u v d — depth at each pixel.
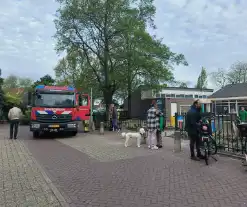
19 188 5.27
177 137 9.41
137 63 22.58
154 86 26.25
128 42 22.81
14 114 13.55
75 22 22.03
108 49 22.61
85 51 23.09
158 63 24.33
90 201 4.57
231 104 30.25
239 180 5.68
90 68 24.25
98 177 6.13
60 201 4.53
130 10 22.22
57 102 14.16
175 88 36.38
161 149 10.08
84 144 11.77
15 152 9.52
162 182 5.65
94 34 22.58
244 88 30.45
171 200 4.56
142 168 6.96
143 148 10.41
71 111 14.36
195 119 7.91
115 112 19.27
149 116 10.38
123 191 5.09
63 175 6.34
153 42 24.06
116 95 31.98
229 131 10.22
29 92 14.41
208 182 5.59
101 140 13.27
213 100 31.94
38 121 13.83
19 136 15.31
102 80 24.22
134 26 22.12
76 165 7.42
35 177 6.11
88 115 17.95
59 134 16.41
